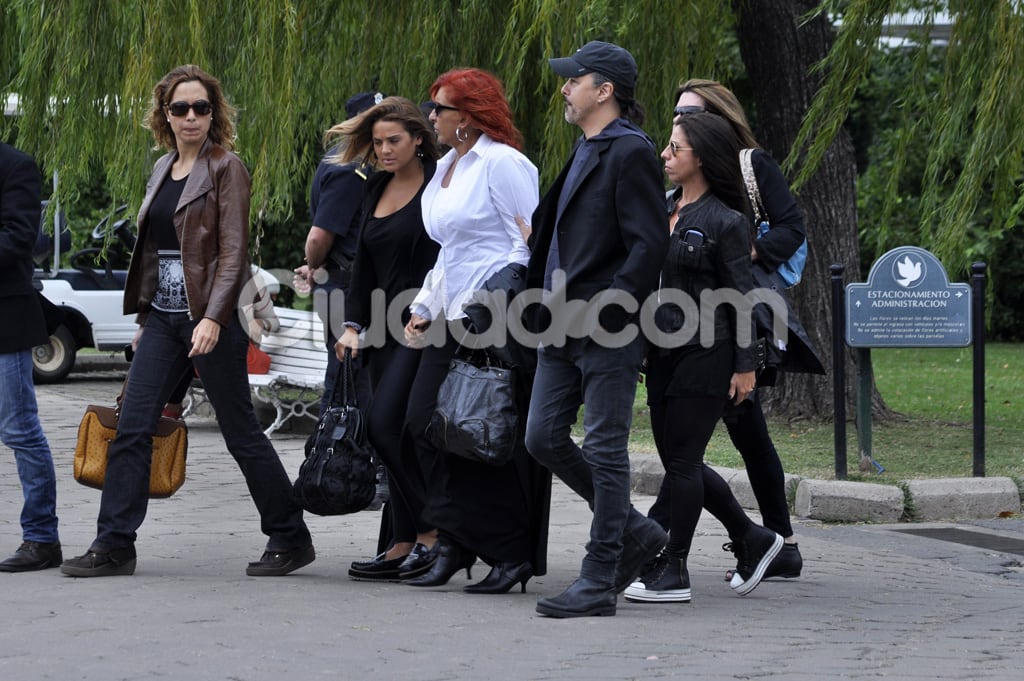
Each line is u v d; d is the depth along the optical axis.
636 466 14.95
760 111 19.19
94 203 30.52
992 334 41.22
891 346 14.22
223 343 9.93
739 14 19.00
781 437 17.47
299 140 20.30
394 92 19.02
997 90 15.04
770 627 8.74
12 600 9.25
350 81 19.08
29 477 10.23
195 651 7.95
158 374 10.11
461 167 9.74
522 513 9.73
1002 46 15.04
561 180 8.88
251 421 10.14
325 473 10.00
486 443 9.30
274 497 10.18
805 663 7.78
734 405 9.35
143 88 17.94
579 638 8.35
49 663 7.68
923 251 14.18
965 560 11.31
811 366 9.88
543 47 17.83
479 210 9.59
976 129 15.23
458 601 9.41
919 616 9.12
